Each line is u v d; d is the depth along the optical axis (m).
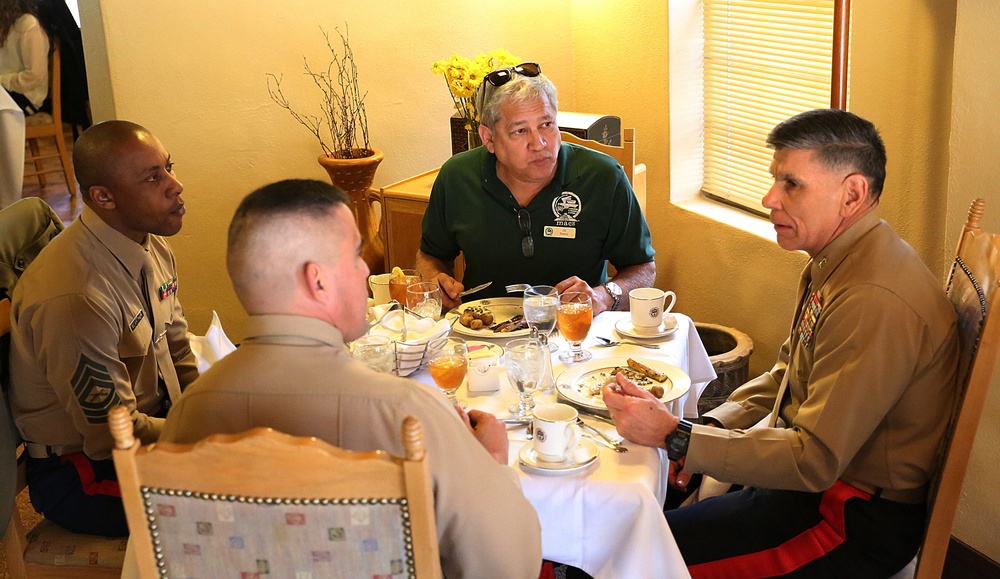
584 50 3.95
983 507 2.14
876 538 1.67
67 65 6.10
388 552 1.06
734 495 1.84
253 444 1.03
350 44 3.67
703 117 3.47
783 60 3.01
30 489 1.89
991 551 2.14
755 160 3.22
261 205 1.16
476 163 2.49
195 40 3.47
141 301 1.98
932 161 2.21
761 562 1.72
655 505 1.43
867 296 1.59
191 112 3.55
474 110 3.00
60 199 5.68
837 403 1.59
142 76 3.45
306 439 1.03
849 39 2.44
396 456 1.03
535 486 1.47
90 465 1.88
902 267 1.61
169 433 1.21
